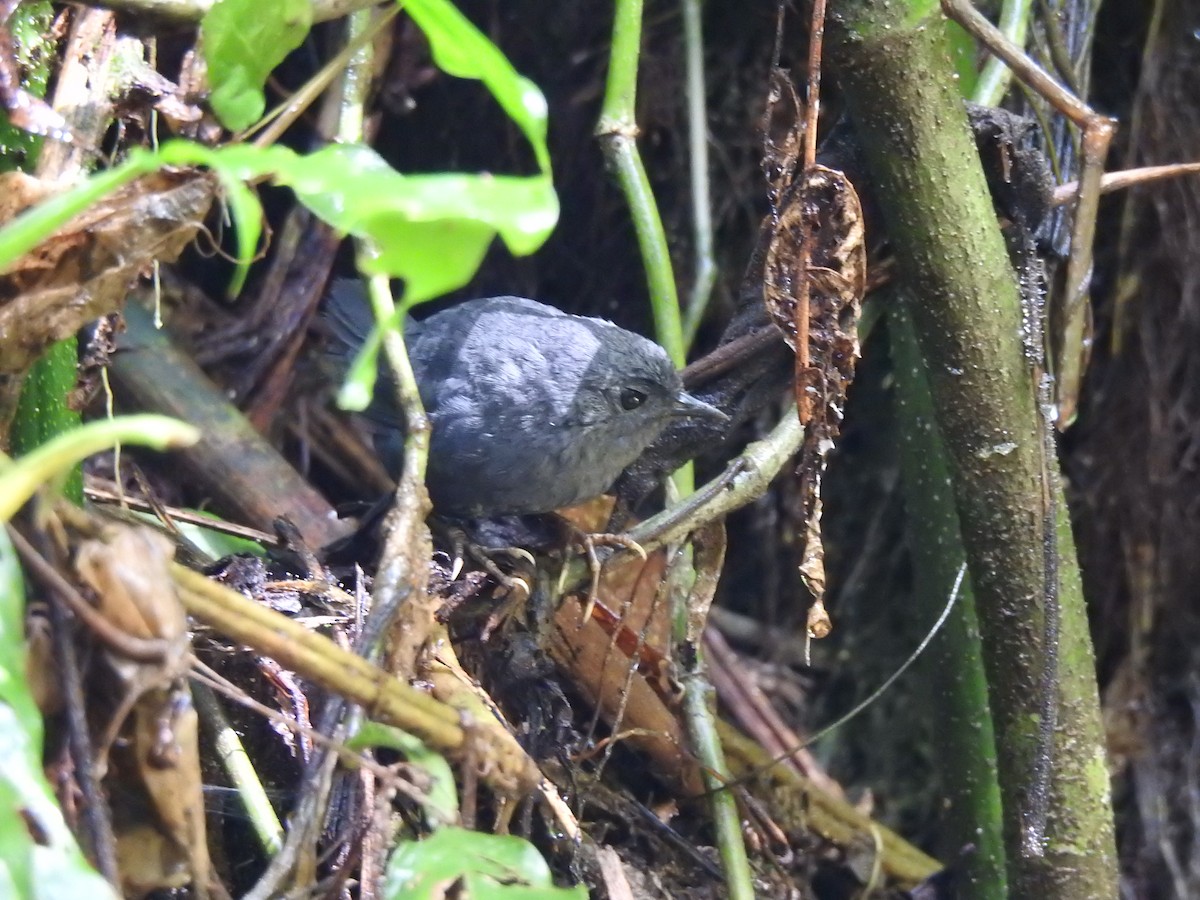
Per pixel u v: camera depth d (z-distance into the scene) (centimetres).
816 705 937
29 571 307
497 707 550
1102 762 490
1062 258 572
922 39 417
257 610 334
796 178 480
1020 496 459
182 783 326
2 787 251
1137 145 799
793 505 930
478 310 702
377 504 599
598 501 827
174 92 472
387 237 249
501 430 654
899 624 918
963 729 613
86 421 732
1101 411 851
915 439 621
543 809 502
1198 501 835
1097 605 875
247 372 804
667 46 854
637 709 636
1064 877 489
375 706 357
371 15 617
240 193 235
